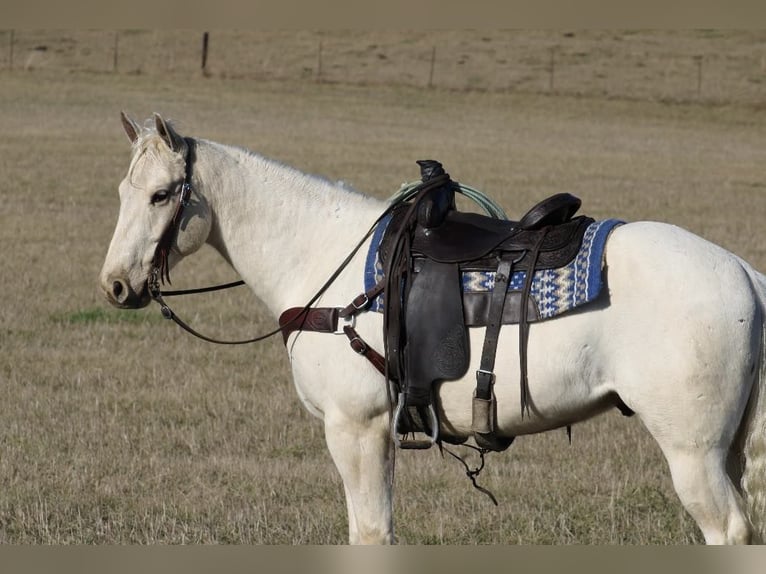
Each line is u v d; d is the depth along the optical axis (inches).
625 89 2600.9
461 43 3147.1
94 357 579.5
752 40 3043.8
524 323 274.2
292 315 306.0
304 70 2832.2
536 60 2928.2
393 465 303.3
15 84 2402.8
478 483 399.2
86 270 805.9
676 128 2182.6
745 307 264.1
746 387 265.0
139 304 311.7
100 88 2433.6
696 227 1027.9
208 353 594.9
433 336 283.7
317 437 457.1
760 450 265.6
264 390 526.3
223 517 365.1
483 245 285.6
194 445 438.6
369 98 2513.5
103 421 470.3
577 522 358.9
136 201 308.0
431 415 289.0
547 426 282.7
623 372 267.6
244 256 321.7
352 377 294.2
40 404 490.3
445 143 1820.9
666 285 265.1
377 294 292.7
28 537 346.9
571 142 1900.8
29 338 614.9
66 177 1295.5
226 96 2436.0
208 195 316.2
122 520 359.6
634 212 1127.6
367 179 1341.0
